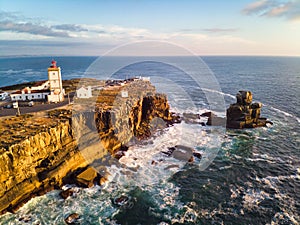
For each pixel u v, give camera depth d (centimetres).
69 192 2655
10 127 3000
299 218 2286
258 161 3406
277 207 2441
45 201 2556
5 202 2356
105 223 2230
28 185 2577
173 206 2439
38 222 2259
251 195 2638
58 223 2248
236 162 3362
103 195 2614
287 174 3067
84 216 2325
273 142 4084
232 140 4141
